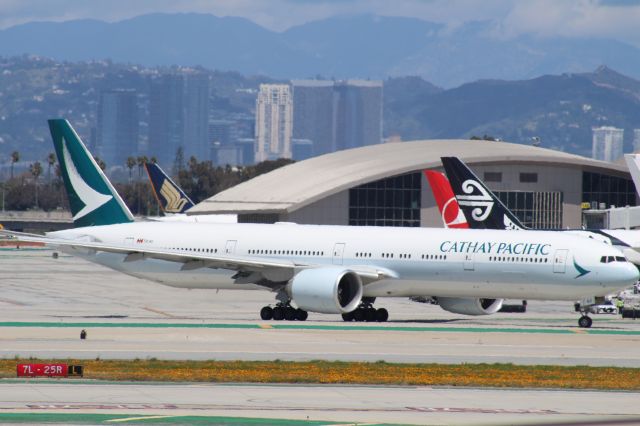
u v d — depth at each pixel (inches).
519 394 5418.3
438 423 4512.8
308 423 4441.4
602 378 5949.8
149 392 5196.9
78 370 5629.9
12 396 4977.9
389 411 4803.2
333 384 5625.0
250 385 5526.6
